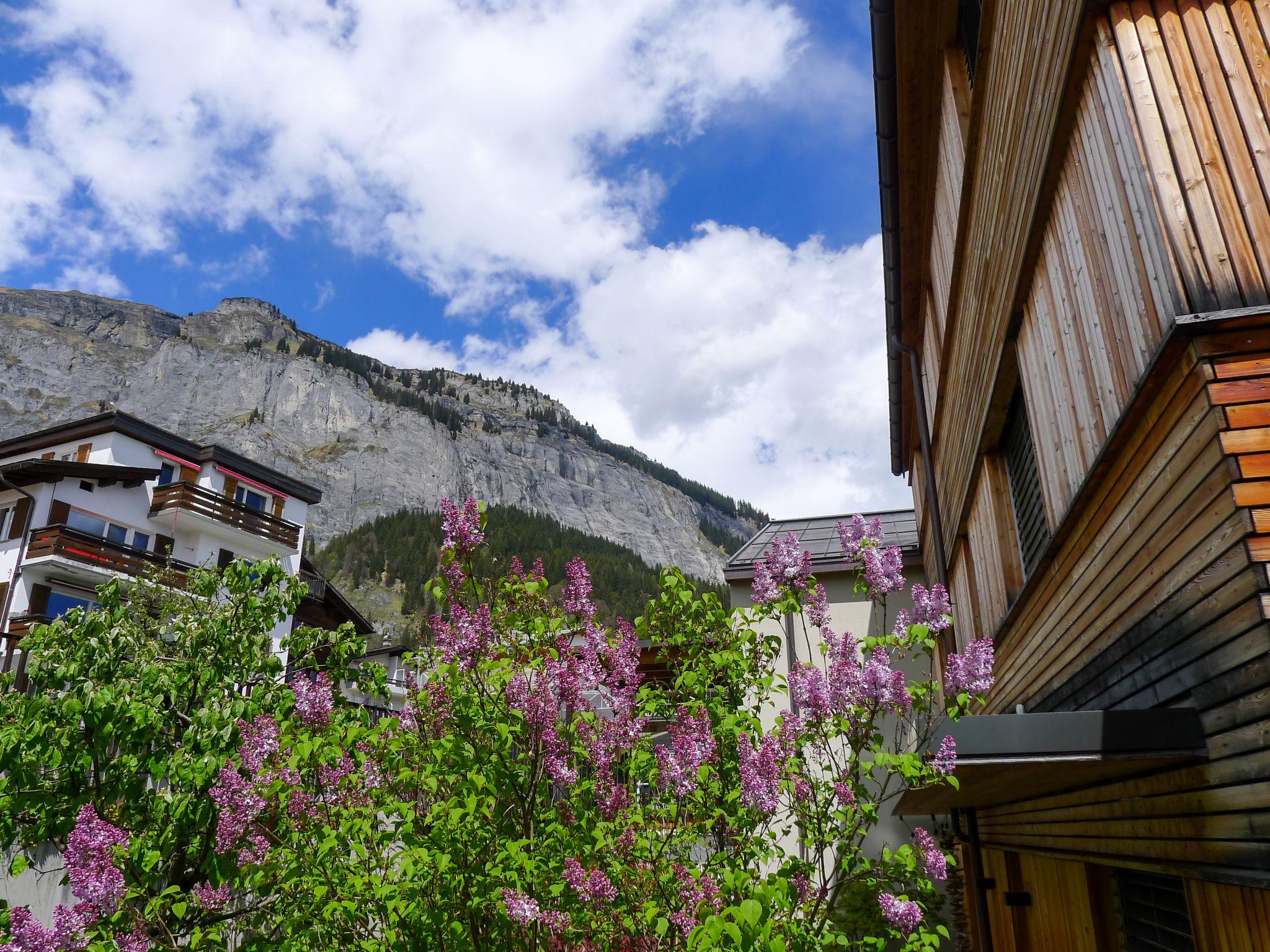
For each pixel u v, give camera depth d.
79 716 6.42
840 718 3.90
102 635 6.94
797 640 12.66
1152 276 3.25
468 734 4.16
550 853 3.96
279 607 7.81
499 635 4.38
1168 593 3.34
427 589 4.37
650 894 3.37
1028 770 3.94
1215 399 2.85
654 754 4.48
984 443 6.98
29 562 21.34
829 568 13.03
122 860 5.39
